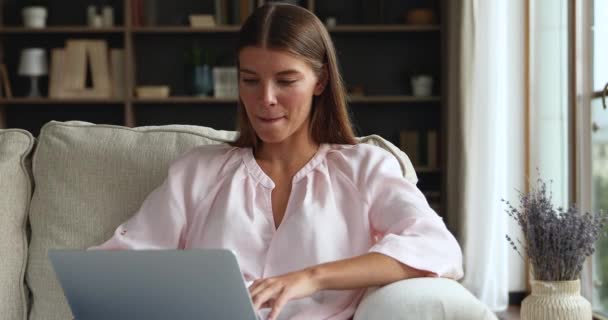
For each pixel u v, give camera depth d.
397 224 1.45
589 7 3.42
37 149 1.83
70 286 1.23
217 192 1.59
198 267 1.10
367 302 1.27
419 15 4.82
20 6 5.04
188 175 1.61
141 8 4.86
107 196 1.77
